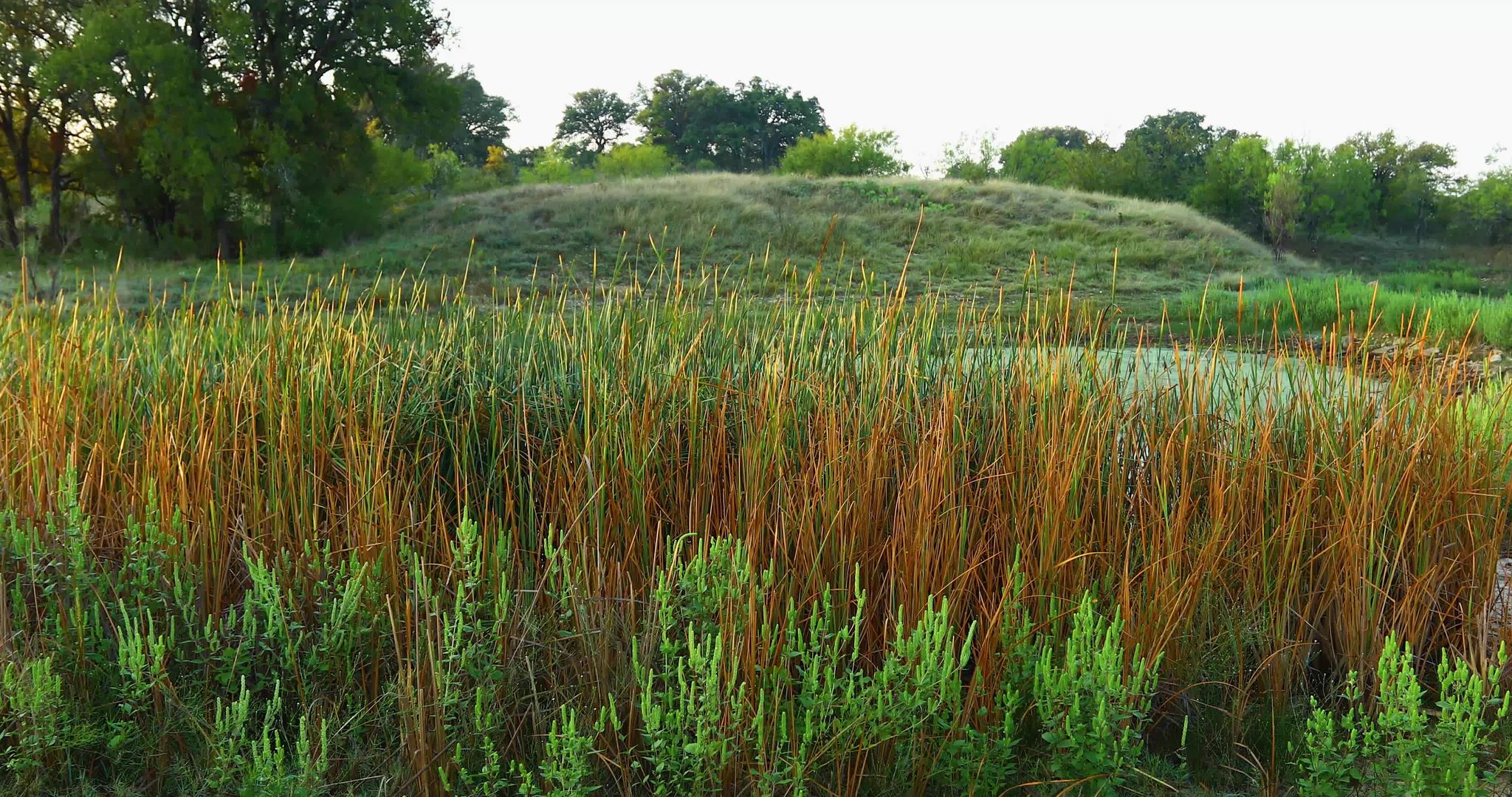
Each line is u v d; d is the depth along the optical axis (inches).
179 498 83.8
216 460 88.4
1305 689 86.2
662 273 121.8
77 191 741.9
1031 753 73.2
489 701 70.2
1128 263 637.9
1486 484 95.1
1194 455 93.0
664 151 1742.1
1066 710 68.0
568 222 687.7
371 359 107.4
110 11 649.0
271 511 86.8
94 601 76.6
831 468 84.2
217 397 91.6
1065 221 729.0
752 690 67.7
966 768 65.7
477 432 100.0
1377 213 1621.6
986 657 73.3
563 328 112.7
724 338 110.6
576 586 74.5
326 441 93.7
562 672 75.2
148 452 87.6
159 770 69.9
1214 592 86.9
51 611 75.9
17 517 82.2
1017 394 97.7
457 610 67.5
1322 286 433.7
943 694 63.7
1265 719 80.9
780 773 61.1
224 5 665.0
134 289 418.6
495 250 629.6
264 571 70.2
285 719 75.5
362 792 68.6
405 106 778.2
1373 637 83.0
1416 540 88.9
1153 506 85.5
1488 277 1061.1
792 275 116.0
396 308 124.0
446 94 787.4
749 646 68.1
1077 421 90.4
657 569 76.6
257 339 114.1
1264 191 1381.6
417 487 88.7
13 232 668.1
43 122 698.2
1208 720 81.8
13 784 66.5
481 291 478.3
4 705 67.2
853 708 63.6
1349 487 92.3
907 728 66.0
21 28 692.1
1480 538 92.0
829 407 91.7
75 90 645.3
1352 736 68.2
